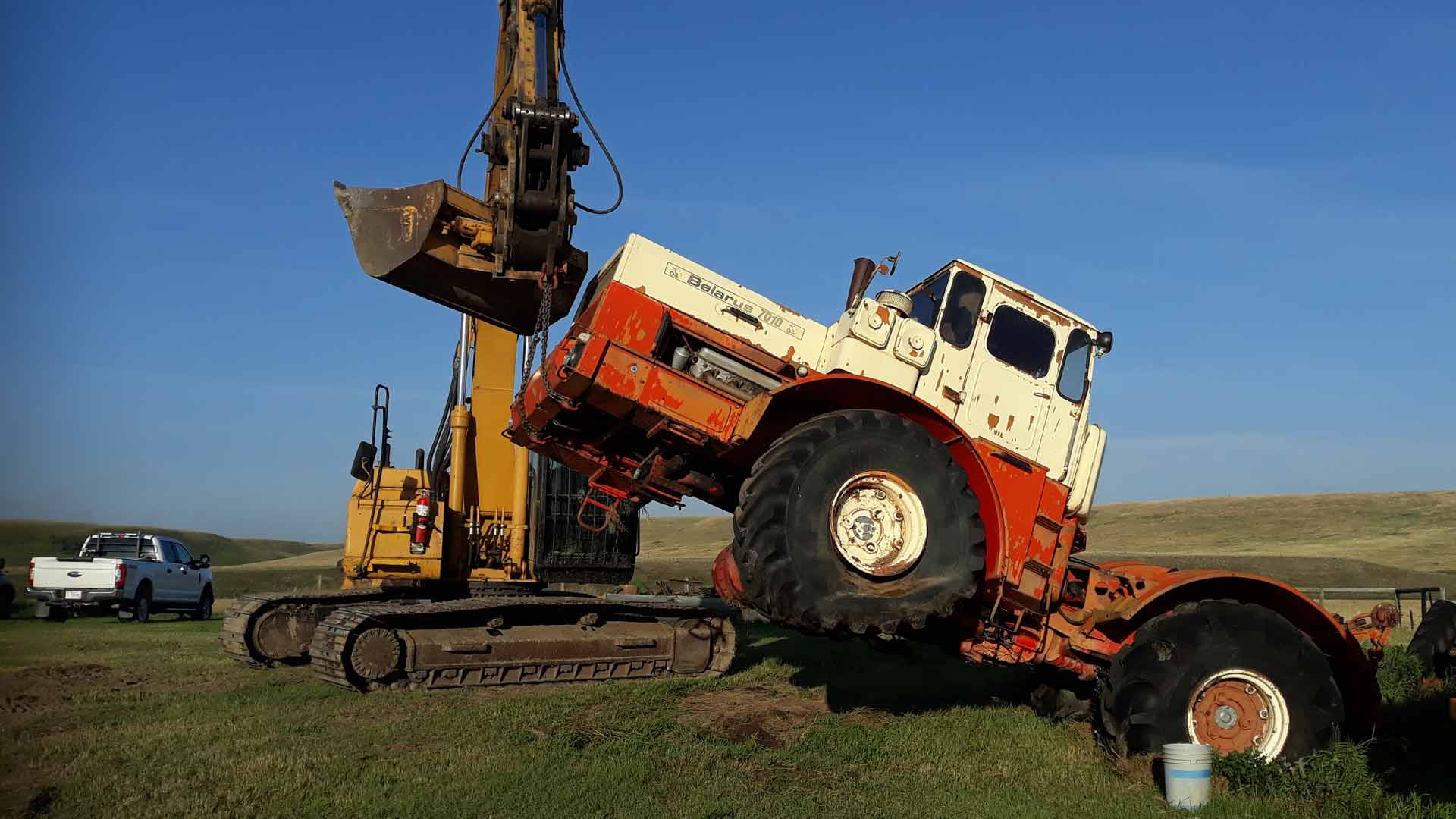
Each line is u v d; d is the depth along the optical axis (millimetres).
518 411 8586
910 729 8094
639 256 7781
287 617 12008
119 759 6805
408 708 8844
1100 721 7656
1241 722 7238
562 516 11242
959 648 8305
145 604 22031
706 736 7840
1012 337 8344
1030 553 7875
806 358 7891
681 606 11227
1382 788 6320
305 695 9484
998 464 7906
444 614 10062
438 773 6500
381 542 10641
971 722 8445
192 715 8484
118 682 10508
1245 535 62031
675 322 7613
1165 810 6102
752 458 7992
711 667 11477
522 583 11125
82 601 21125
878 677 11180
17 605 23875
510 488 11273
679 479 8336
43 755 6926
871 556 7008
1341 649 7723
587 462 8828
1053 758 7250
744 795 6180
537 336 8484
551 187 8258
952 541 7059
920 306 8438
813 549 6762
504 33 10320
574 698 9352
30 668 11445
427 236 8797
